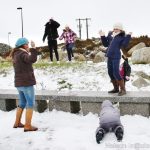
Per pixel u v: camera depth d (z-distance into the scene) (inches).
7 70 660.1
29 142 288.5
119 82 352.2
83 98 361.1
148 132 293.0
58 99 375.6
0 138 302.7
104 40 363.6
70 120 347.3
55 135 299.9
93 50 1338.6
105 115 290.2
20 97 326.6
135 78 541.3
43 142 285.6
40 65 685.9
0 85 552.7
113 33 350.6
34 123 341.7
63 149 267.4
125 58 385.7
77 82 535.8
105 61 744.3
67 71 613.3
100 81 531.5
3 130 324.2
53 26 731.4
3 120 360.2
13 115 380.2
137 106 343.3
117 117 289.0
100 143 272.2
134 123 320.5
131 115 345.7
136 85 503.2
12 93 401.4
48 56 1183.6
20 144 285.3
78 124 330.3
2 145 285.7
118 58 347.9
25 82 308.7
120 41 345.7
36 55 301.4
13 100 412.8
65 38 741.3
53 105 382.6
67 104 374.6
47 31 734.5
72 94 375.9
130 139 276.1
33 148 275.0
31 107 315.9
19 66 307.9
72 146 271.1
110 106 305.7
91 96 357.4
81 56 976.9
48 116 365.7
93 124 327.0
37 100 388.2
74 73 594.9
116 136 274.1
